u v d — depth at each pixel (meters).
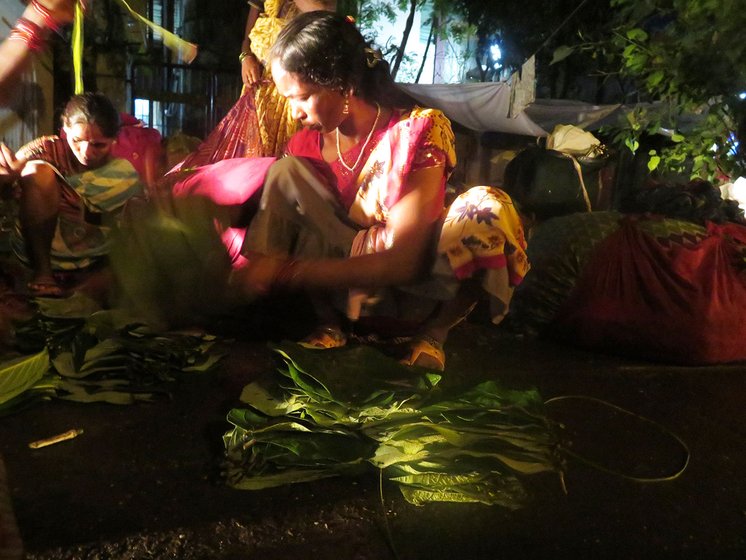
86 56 10.73
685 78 5.13
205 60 12.79
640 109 6.64
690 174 6.04
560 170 8.66
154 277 2.94
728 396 3.17
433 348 3.03
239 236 3.35
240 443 2.22
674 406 3.01
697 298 3.49
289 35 2.69
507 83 12.18
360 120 2.97
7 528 1.44
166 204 3.02
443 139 2.86
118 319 2.94
